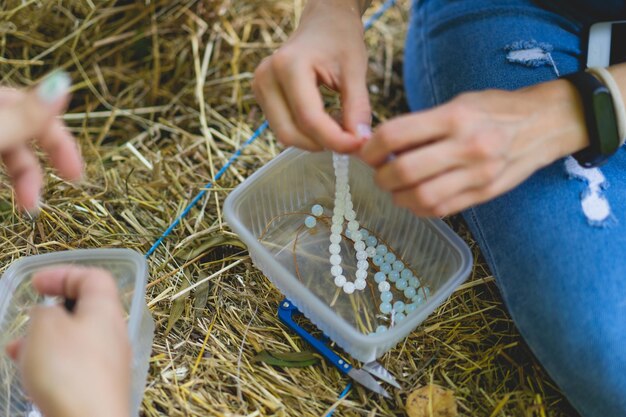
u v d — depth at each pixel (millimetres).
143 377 997
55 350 703
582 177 990
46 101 735
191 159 1413
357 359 1045
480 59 1170
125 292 1025
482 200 859
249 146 1432
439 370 1098
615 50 1124
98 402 692
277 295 1157
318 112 877
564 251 947
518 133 851
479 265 1215
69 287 829
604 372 903
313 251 1174
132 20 1519
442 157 795
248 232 1014
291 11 1660
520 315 1003
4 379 948
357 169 1156
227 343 1099
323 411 1040
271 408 1027
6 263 1161
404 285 1137
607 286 917
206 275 1177
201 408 1018
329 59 952
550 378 1085
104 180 1337
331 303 1120
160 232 1255
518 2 1228
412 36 1394
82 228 1222
